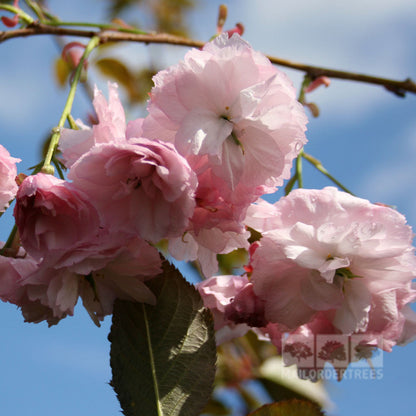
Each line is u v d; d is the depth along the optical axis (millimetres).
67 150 755
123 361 757
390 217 761
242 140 750
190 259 779
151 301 762
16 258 773
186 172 735
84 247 747
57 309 761
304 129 751
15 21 846
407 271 764
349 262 756
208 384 757
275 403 743
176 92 746
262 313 765
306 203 761
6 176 773
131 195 745
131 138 743
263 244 760
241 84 748
